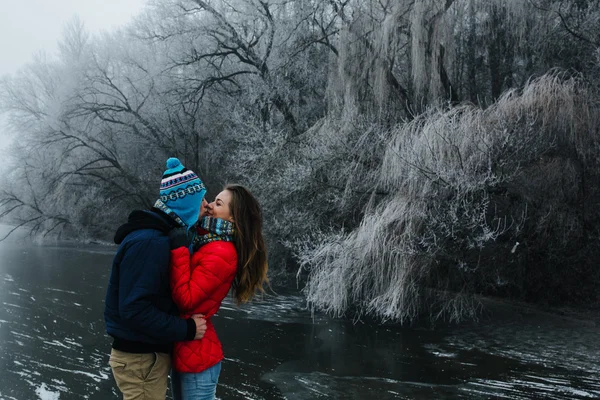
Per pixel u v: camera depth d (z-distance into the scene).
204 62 18.95
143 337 2.43
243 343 7.97
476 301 10.32
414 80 10.99
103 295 11.78
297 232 11.43
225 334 8.50
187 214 2.57
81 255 19.09
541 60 11.65
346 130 10.88
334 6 13.26
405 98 11.49
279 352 7.53
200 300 2.50
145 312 2.33
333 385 6.12
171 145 20.69
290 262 12.96
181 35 18.55
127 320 2.33
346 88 11.80
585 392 5.90
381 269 8.83
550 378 6.39
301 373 6.58
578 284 10.10
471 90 13.16
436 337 8.30
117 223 23.06
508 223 9.59
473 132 8.84
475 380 6.31
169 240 2.49
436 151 8.82
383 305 8.77
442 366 6.89
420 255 8.72
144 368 2.46
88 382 6.26
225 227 2.70
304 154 11.08
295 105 15.53
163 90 19.81
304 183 10.84
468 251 9.28
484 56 13.05
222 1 18.19
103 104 20.42
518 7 10.86
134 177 21.31
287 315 9.80
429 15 10.91
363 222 9.49
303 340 8.17
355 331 8.67
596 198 9.79
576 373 6.55
